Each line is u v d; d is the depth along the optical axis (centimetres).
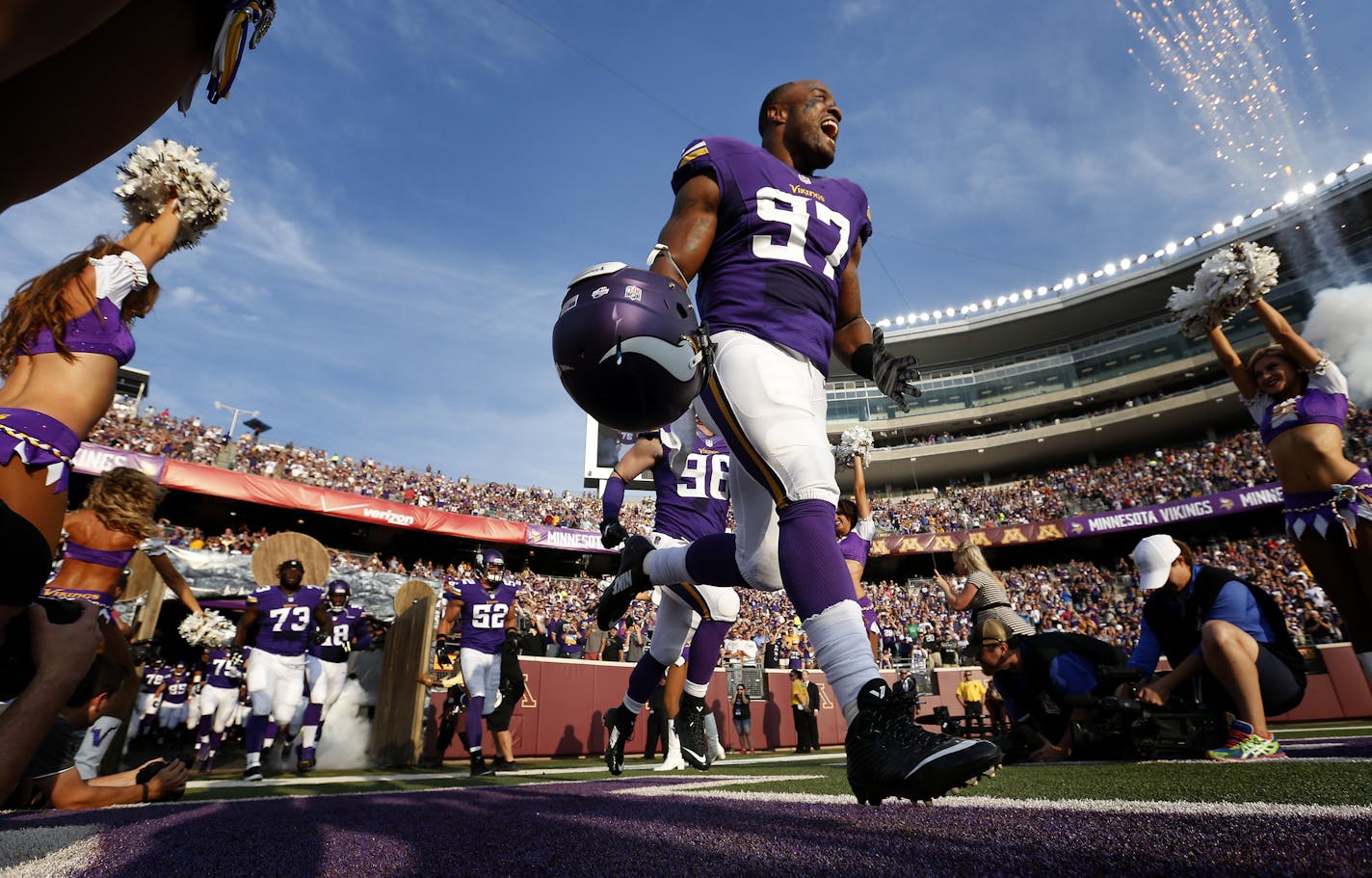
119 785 307
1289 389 343
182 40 96
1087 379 4225
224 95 104
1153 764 266
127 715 452
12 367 174
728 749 1157
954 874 94
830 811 165
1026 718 349
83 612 126
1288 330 337
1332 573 327
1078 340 4341
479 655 620
